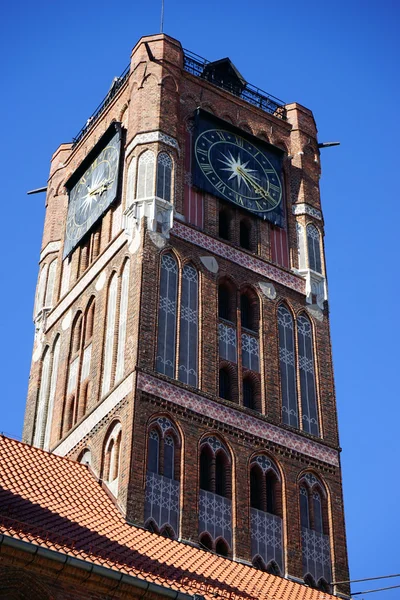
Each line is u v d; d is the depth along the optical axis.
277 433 52.25
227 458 50.00
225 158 59.31
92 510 44.66
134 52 61.19
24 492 43.12
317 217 61.22
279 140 63.22
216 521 47.97
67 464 48.19
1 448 46.34
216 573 43.69
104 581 37.53
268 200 59.75
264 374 53.66
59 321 58.56
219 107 61.62
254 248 57.78
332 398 55.66
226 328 53.88
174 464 48.16
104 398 50.66
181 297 53.03
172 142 57.12
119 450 48.09
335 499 52.41
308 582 49.16
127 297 52.53
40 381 58.31
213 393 51.09
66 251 60.56
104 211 57.50
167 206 54.75
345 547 51.28
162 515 46.41
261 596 42.94
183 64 61.59
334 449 53.94
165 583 39.22
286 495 50.78
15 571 36.09
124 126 59.91
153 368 49.75
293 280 58.12
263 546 48.72
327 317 58.19
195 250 54.88
